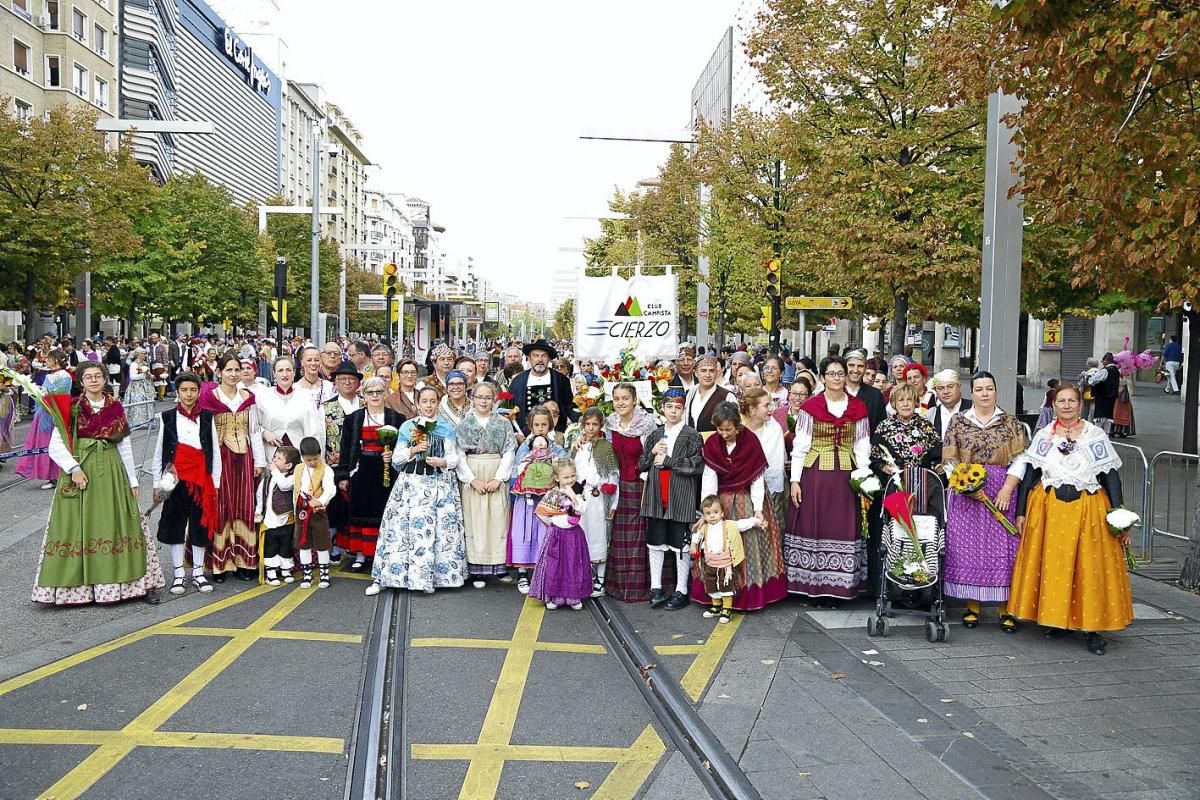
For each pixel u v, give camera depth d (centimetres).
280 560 816
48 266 2758
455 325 3850
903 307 1609
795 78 1644
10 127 2661
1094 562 625
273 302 2800
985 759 461
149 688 551
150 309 4059
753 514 722
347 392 889
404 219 15062
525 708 532
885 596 678
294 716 513
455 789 431
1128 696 548
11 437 1554
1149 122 687
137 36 4984
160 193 3778
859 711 526
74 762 452
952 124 1508
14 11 3769
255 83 8600
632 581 777
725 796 427
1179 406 2648
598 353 1276
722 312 3077
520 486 784
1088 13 638
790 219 2120
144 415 1648
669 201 3378
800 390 884
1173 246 655
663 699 548
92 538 718
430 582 777
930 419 774
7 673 573
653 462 750
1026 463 671
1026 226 1327
